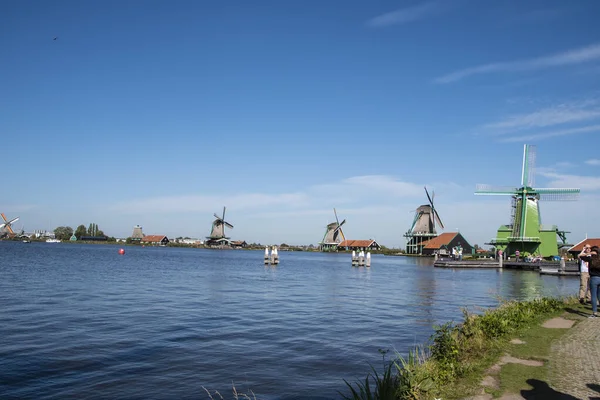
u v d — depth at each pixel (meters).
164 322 19.80
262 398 10.59
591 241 83.12
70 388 11.20
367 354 14.73
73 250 117.81
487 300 30.28
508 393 7.64
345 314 23.12
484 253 123.38
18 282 34.91
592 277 15.46
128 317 20.81
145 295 29.12
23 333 17.03
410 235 128.25
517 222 84.75
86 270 49.72
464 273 64.12
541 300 18.06
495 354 10.20
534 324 13.75
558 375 8.56
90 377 12.05
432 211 124.38
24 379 11.81
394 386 7.80
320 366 13.28
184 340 16.42
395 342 16.56
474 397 7.51
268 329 18.78
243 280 43.50
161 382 11.71
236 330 18.42
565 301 19.03
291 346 15.77
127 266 59.31
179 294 30.23
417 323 20.59
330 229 171.75
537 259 76.06
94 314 21.41
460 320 21.48
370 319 21.61
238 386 11.45
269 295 31.28
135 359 13.81
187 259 88.12
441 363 9.35
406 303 28.16
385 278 51.28
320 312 23.72
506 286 42.78
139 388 11.24
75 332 17.39
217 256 111.31
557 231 85.56
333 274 56.31
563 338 11.73
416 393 7.64
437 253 102.00
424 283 44.88
